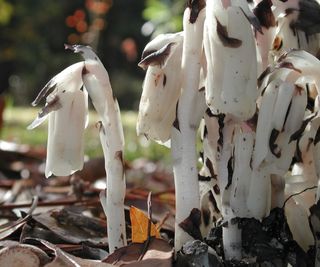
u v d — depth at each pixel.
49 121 0.46
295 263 0.46
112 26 5.30
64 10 5.10
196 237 0.46
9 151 1.22
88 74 0.45
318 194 0.45
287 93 0.43
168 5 1.67
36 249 0.42
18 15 4.61
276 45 0.47
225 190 0.46
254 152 0.44
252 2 0.47
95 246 0.52
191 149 0.46
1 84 4.70
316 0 0.48
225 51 0.42
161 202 0.70
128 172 1.13
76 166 0.46
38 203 0.66
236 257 0.46
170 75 0.45
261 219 0.46
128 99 4.73
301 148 0.47
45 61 4.83
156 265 0.44
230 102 0.42
